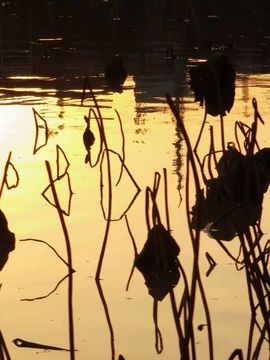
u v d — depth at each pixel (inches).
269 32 1213.7
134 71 872.9
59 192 430.6
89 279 315.3
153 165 478.9
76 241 358.3
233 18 1288.1
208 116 620.4
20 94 737.0
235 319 274.2
